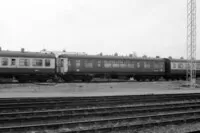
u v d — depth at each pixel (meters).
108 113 10.13
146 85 27.11
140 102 14.15
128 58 32.69
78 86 23.58
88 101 13.61
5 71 25.14
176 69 35.84
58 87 22.36
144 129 7.99
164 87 25.73
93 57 30.19
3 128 7.19
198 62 37.50
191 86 26.59
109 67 31.02
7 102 12.98
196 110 12.09
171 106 12.84
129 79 34.59
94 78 32.97
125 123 8.75
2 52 25.30
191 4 28.03
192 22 28.27
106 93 18.52
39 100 13.68
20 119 8.66
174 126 8.49
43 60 26.98
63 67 28.48
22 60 25.91
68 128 7.85
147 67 33.94
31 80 27.16
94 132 7.34
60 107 11.80
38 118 8.91
